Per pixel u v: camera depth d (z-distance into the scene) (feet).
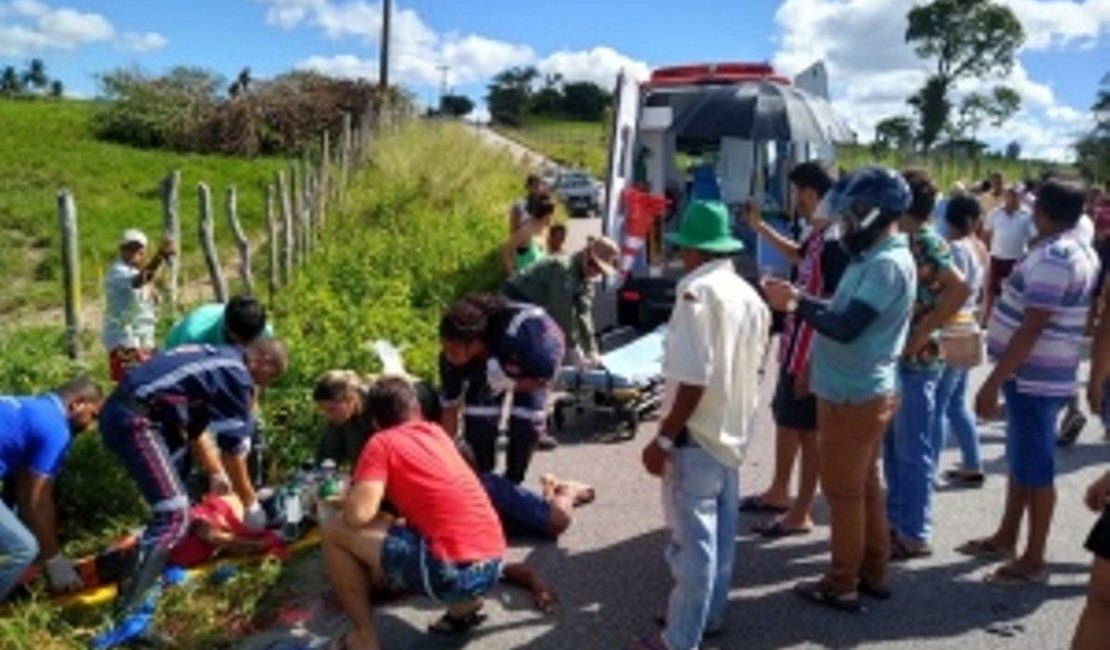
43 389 18.31
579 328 23.36
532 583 15.19
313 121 88.94
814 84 37.63
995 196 39.45
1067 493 19.95
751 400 12.93
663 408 12.91
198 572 15.17
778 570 16.08
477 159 58.49
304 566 15.69
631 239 32.09
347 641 13.33
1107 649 10.02
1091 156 106.83
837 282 15.79
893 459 16.72
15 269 41.63
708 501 12.75
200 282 38.93
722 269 12.67
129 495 17.24
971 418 19.92
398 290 30.53
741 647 13.69
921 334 15.40
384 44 96.73
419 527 12.94
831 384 13.53
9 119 89.76
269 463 19.52
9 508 14.40
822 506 18.80
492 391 17.88
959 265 16.52
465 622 14.01
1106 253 28.37
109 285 21.99
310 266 34.04
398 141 58.65
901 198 12.64
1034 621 14.46
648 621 14.40
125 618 13.78
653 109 33.35
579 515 18.44
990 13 184.75
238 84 90.17
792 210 31.99
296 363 21.40
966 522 18.16
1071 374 14.90
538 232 27.48
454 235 40.27
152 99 87.10
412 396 13.84
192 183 65.26
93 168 66.39
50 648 12.96
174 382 14.38
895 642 13.85
